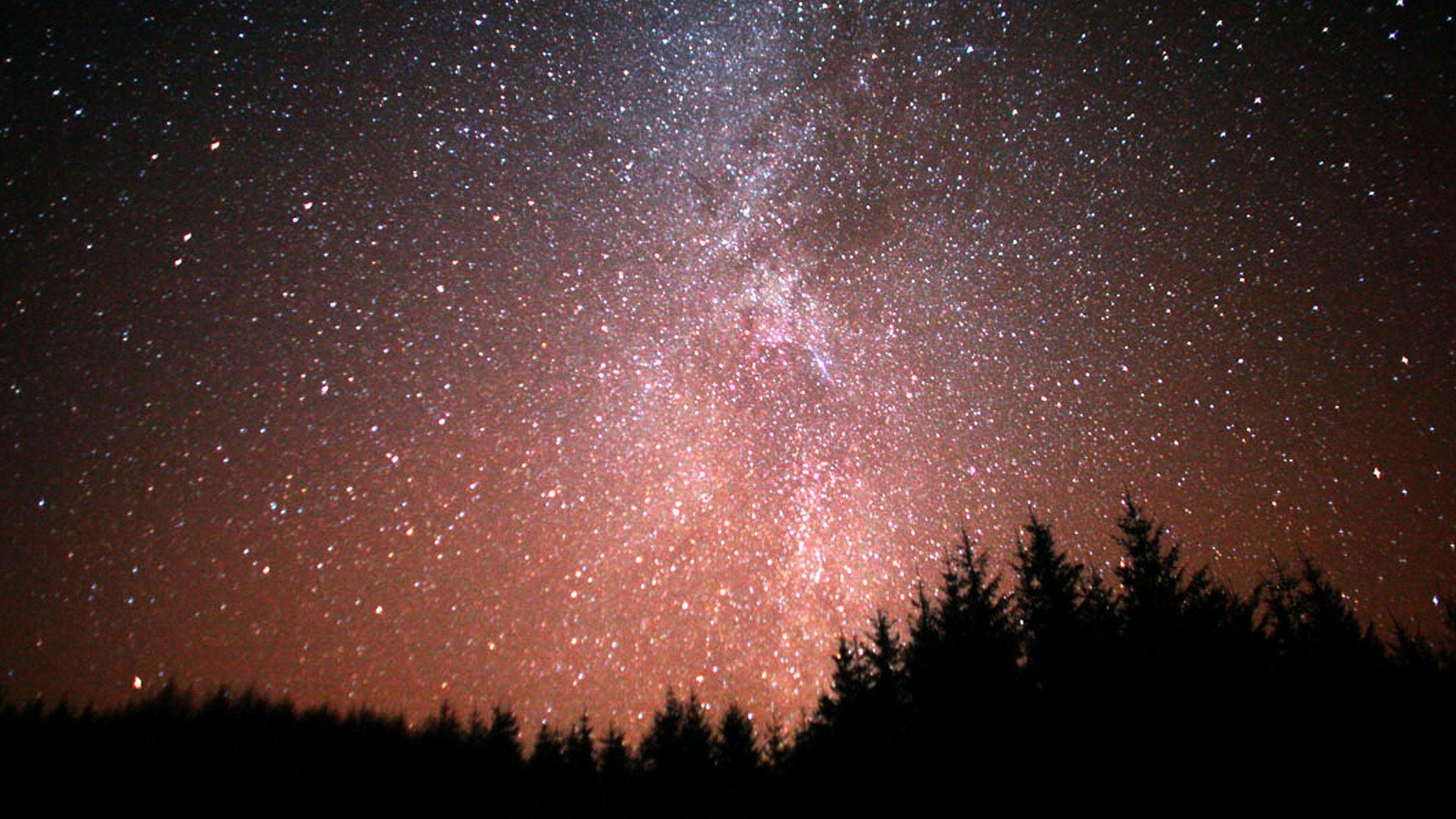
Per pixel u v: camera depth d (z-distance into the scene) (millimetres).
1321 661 6805
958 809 7527
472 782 21219
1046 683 7609
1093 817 6527
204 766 18938
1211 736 6211
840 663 10742
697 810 15883
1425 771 5465
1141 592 7633
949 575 9148
